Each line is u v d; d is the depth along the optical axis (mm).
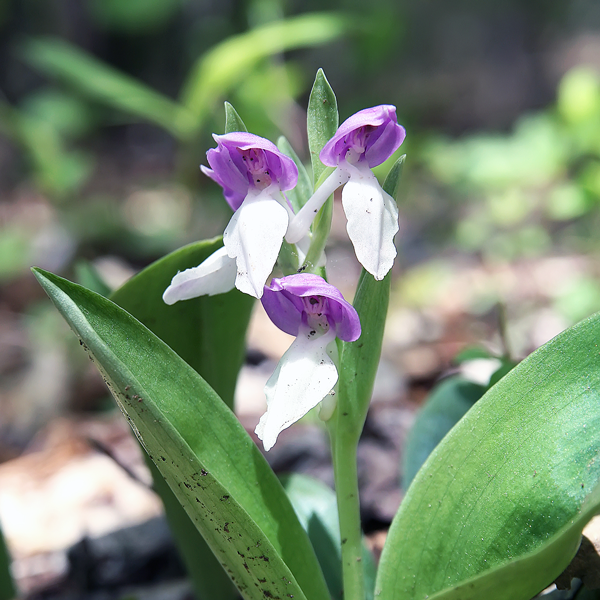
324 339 87
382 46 771
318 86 91
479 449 89
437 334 322
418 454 134
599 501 67
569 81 358
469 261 420
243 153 86
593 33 1089
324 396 82
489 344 294
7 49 980
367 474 171
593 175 303
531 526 83
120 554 157
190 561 125
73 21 976
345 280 388
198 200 477
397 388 260
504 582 76
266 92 409
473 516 87
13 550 189
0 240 462
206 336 116
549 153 378
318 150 92
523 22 1128
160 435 76
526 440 86
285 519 93
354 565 94
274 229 83
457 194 552
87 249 465
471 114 970
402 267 436
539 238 413
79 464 230
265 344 308
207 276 92
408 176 581
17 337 354
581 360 88
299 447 190
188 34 1003
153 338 86
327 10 961
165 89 1096
